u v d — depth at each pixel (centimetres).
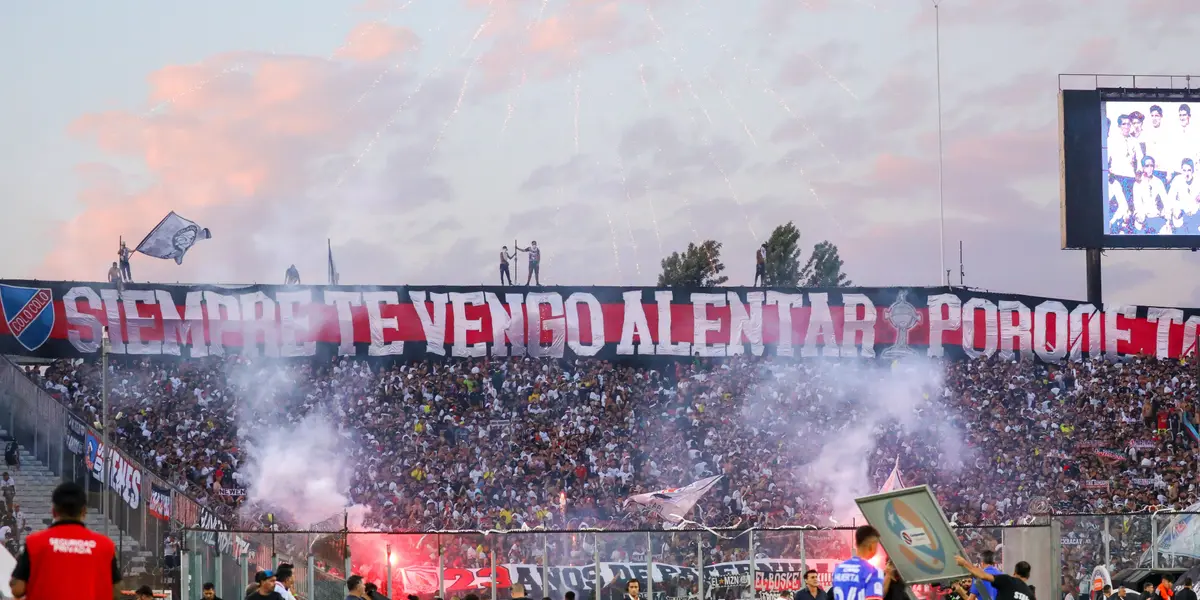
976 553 3412
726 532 2820
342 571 2844
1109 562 2783
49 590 1055
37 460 4350
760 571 2823
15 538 3934
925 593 2336
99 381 4916
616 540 2905
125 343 4906
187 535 2892
